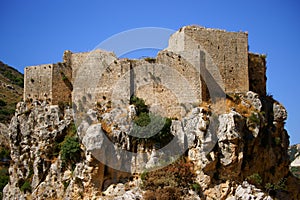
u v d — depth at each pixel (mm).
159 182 55625
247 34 64750
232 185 56438
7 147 95688
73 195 58094
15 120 65688
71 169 60219
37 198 60625
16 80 143125
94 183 57438
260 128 60500
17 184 63438
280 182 62938
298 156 124750
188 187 55844
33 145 63781
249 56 66938
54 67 65750
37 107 65000
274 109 64688
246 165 58594
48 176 61625
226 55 63469
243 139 58062
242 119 58656
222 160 56750
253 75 66812
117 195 56625
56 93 65438
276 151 63562
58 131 62938
